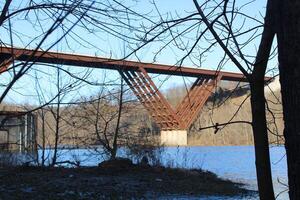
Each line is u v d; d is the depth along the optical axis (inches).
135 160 925.2
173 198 606.5
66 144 1105.4
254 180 937.5
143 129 977.5
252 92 167.3
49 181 636.1
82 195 565.6
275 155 639.1
